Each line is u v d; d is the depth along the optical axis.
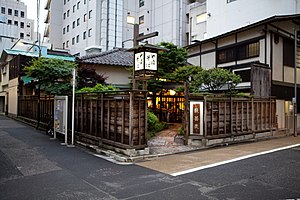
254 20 22.20
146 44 10.50
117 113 9.52
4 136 13.32
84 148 10.55
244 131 13.17
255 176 6.89
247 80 17.62
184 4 38.19
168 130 15.09
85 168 7.57
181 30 37.66
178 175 6.96
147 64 10.19
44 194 5.49
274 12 20.81
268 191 5.75
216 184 6.22
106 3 38.06
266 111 14.84
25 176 6.74
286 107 17.58
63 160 8.51
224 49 19.70
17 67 24.42
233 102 12.60
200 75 13.79
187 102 11.44
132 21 30.52
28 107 20.78
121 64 20.52
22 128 17.00
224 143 11.91
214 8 25.94
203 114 11.26
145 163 8.29
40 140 12.29
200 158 9.09
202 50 21.69
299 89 19.16
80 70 17.69
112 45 37.91
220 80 13.42
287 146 11.85
